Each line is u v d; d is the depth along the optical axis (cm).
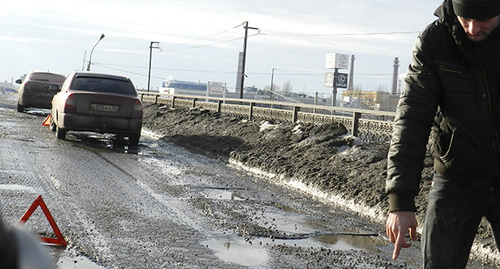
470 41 251
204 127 1995
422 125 262
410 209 258
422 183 880
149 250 533
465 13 236
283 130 1529
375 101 10069
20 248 79
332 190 947
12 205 664
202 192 885
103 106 1427
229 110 2384
